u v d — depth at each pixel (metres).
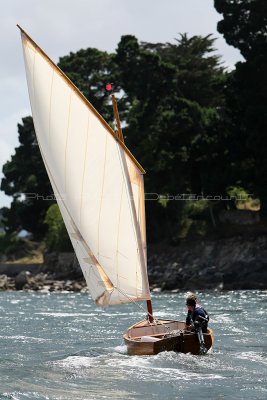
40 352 78.31
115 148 73.88
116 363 68.12
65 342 86.88
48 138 73.12
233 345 79.44
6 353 77.75
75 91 71.81
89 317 121.56
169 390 56.28
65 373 64.12
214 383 58.31
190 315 70.19
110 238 73.75
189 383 58.50
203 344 68.62
